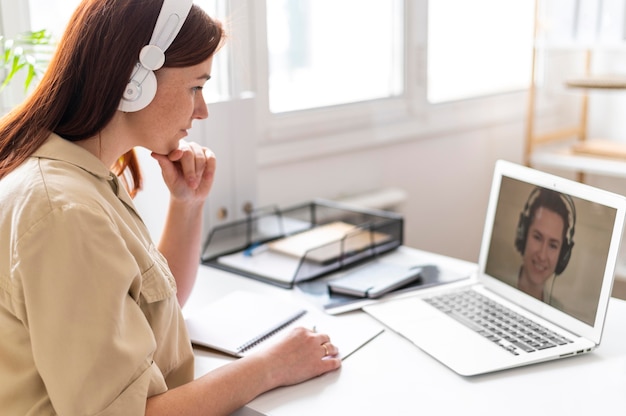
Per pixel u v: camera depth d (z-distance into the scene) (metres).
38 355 1.00
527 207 1.49
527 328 1.40
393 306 1.53
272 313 1.49
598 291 1.32
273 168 2.35
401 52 2.69
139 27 1.10
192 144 1.53
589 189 1.34
